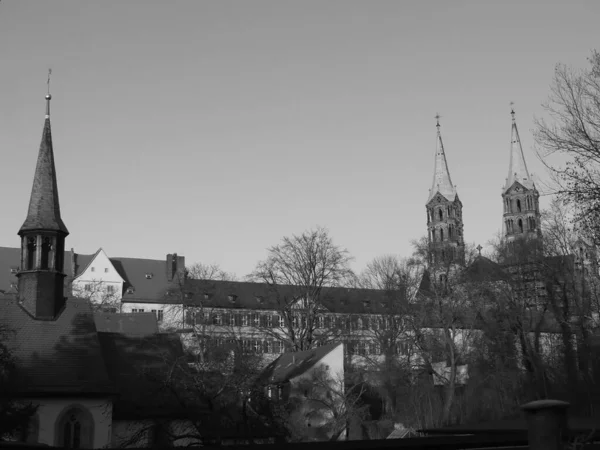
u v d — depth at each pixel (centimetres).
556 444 1270
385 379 7244
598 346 5566
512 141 14312
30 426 3816
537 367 6088
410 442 1752
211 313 8856
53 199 4484
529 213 13800
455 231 13838
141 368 4562
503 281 6469
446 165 14250
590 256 4475
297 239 8231
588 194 3128
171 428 3803
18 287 4406
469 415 6356
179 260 12225
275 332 8912
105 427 3966
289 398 6556
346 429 6372
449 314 6700
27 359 4031
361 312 8519
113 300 10169
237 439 3650
